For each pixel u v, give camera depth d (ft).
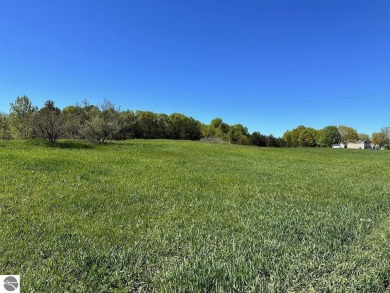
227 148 119.55
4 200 22.13
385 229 18.60
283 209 24.04
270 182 38.17
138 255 13.76
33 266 12.45
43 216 19.03
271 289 11.18
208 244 15.60
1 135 129.18
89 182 31.14
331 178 45.37
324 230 18.15
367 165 73.56
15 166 36.86
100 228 17.31
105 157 55.57
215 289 11.16
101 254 13.61
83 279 11.53
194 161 61.62
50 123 78.74
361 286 11.44
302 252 14.65
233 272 12.24
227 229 18.03
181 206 23.56
